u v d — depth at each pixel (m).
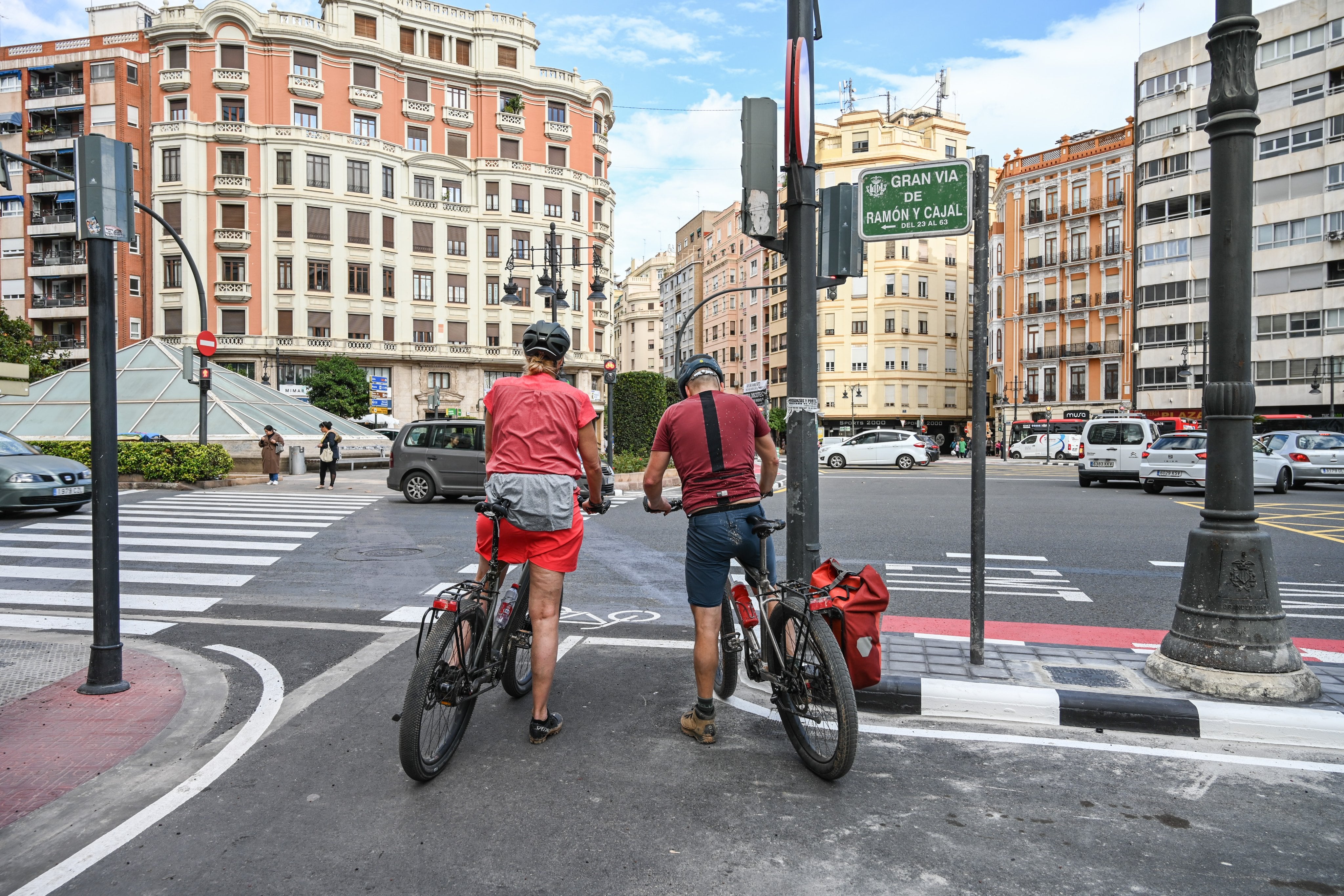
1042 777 3.34
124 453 18.50
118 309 45.19
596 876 2.55
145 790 3.17
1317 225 39.88
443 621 3.28
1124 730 3.86
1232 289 4.12
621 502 15.53
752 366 76.25
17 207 49.94
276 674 4.72
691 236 93.69
